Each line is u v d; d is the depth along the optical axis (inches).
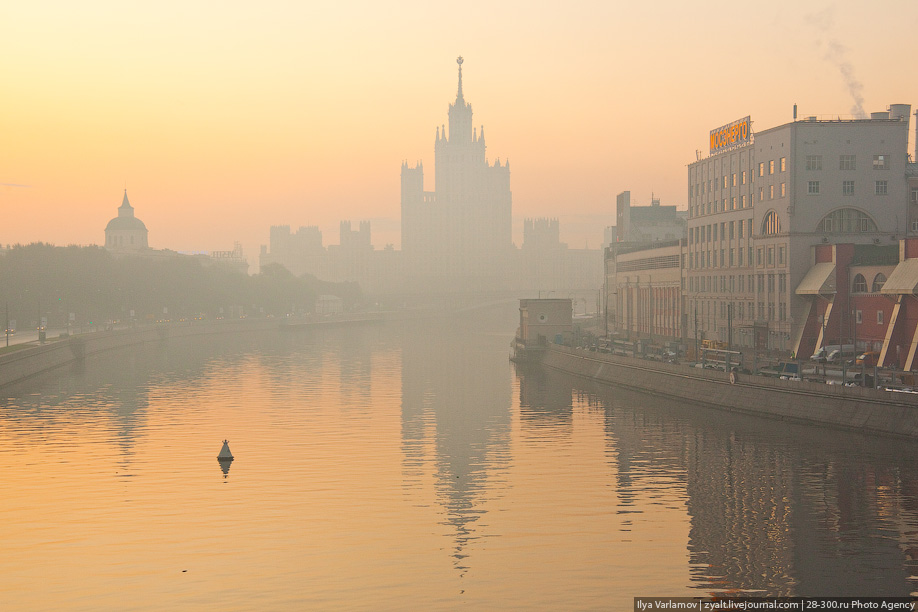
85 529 2893.7
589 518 2974.9
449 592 2332.7
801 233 5984.3
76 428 4835.1
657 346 7593.5
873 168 6018.7
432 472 3708.2
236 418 5216.5
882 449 3703.3
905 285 4761.3
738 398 4825.3
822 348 5433.1
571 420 5012.3
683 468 3654.0
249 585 2394.2
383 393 6432.1
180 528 2906.0
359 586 2381.9
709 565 2492.6
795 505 3026.6
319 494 3341.5
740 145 6948.8
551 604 2245.3
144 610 2241.6
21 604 2278.5
